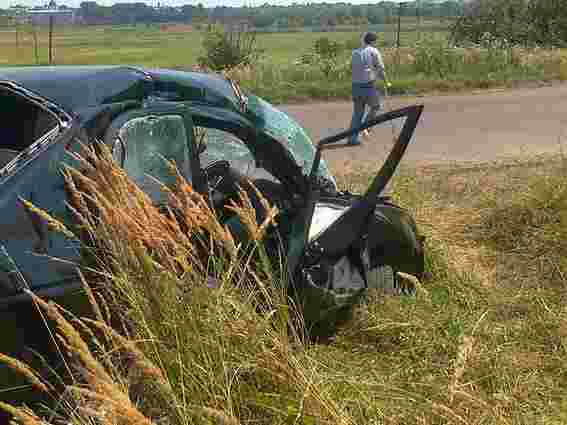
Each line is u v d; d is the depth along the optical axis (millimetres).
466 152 10109
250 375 3098
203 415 2756
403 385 3635
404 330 4090
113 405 2271
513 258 5664
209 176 4148
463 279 5070
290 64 20188
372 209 4234
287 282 3783
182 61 39656
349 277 4250
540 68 19531
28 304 2824
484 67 19453
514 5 25812
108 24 126688
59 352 2900
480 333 4098
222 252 3312
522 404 3535
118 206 2977
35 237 2943
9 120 3637
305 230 3920
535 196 6285
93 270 3002
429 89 17109
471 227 6426
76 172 2961
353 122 11461
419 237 4961
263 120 4398
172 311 3027
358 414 3168
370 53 11094
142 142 3570
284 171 4324
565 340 4141
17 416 2365
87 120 3340
